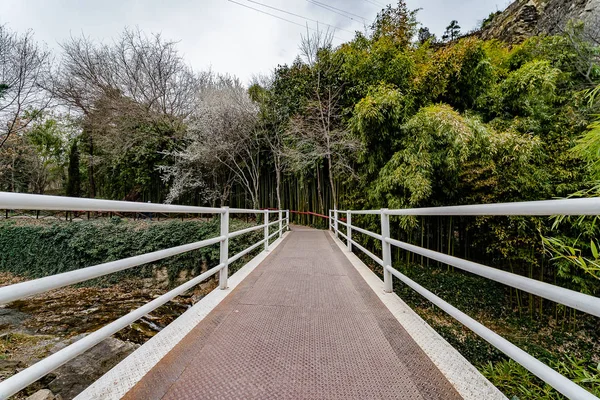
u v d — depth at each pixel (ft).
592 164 5.91
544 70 18.81
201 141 39.06
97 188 56.75
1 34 35.53
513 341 16.44
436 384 3.45
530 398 8.68
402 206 19.12
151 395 3.23
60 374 12.31
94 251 31.48
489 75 21.08
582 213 2.00
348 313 5.85
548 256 17.67
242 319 5.52
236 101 38.65
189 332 4.88
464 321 3.60
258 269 10.27
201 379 3.57
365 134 21.72
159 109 46.01
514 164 17.49
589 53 23.88
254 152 41.24
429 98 22.00
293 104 37.11
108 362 13.32
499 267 21.16
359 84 28.48
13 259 34.58
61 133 61.98
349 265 11.11
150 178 45.60
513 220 18.31
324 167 35.99
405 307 6.16
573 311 17.74
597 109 15.69
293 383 3.51
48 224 35.81
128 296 26.96
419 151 18.06
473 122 16.60
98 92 44.09
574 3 32.35
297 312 5.93
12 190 56.29
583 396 1.91
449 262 3.99
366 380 3.56
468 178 18.97
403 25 29.66
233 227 30.27
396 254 24.44
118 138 43.65
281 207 42.50
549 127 19.21
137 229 33.14
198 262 30.09
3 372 13.35
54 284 2.52
